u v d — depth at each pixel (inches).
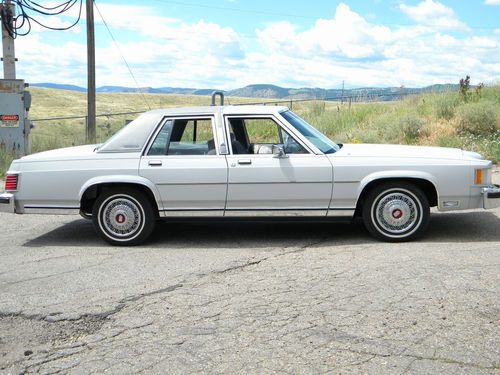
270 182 278.8
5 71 651.5
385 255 252.2
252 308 196.1
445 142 583.8
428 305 190.9
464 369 149.0
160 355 164.9
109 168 286.8
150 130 290.4
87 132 794.8
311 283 218.7
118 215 288.8
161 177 283.0
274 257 258.5
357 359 156.2
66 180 290.2
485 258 241.0
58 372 158.7
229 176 280.1
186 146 287.9
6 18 643.5
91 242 301.9
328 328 176.7
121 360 163.3
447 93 762.8
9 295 220.8
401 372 148.4
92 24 812.0
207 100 3971.5
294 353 161.5
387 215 276.5
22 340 181.5
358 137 661.9
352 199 277.3
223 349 166.2
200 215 285.9
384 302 195.2
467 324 175.5
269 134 323.9
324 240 286.8
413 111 730.2
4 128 615.8
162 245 289.9
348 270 232.4
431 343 163.8
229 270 241.3
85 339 179.5
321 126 762.8
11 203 294.5
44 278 240.8
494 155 540.7
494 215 330.3
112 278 237.0
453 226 305.4
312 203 279.7
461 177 273.0
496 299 194.1
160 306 202.4
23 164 296.8
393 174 272.1
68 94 4301.2
